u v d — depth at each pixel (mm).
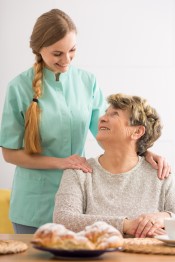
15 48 3498
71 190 1914
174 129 3432
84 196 1926
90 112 2379
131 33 3447
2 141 2277
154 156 2035
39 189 2258
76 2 3461
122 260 1218
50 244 1190
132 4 3441
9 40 3494
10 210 2344
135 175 1969
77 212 1872
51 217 2250
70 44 2123
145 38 3443
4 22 3488
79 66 3469
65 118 2295
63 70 2184
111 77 3457
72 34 2125
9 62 3502
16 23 3484
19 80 2303
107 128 1977
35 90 2250
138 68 3451
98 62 3457
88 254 1209
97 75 3461
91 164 2000
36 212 2262
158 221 1713
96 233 1234
